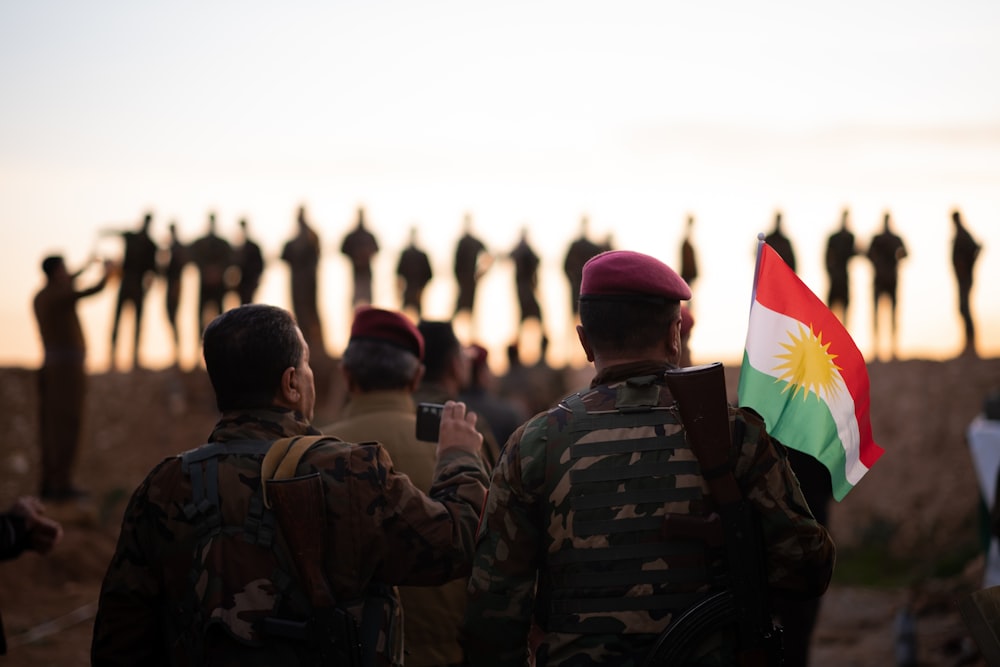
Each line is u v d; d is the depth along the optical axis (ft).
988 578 18.49
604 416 7.57
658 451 7.39
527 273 56.03
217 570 7.48
